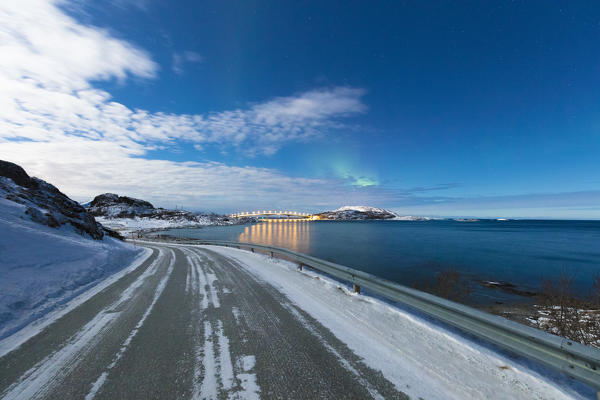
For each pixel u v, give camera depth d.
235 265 11.14
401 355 3.27
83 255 10.73
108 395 2.49
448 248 35.97
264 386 2.63
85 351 3.40
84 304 5.62
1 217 11.16
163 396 2.48
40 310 5.15
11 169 19.66
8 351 3.42
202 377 2.79
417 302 4.35
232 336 3.85
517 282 16.80
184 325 4.31
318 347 3.49
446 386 2.63
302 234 74.00
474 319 3.40
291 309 5.12
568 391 2.49
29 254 8.52
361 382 2.71
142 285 7.45
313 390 2.57
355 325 4.28
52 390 2.58
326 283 7.46
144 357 3.22
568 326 7.34
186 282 7.74
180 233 79.12
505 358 3.13
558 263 24.36
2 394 2.51
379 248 35.44
